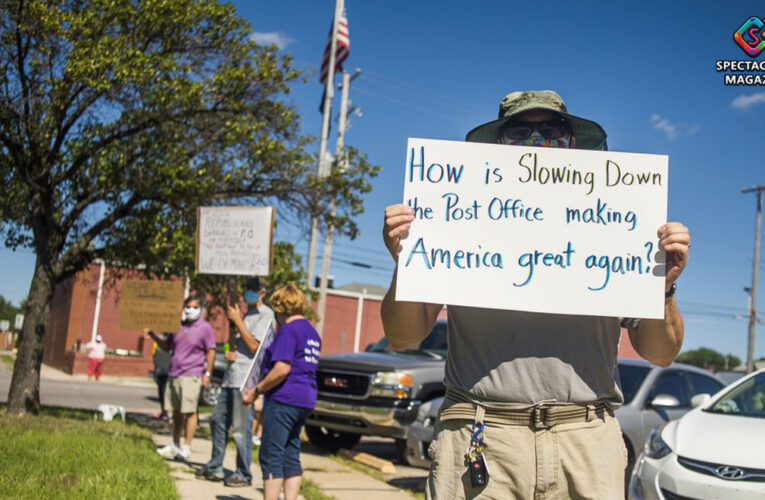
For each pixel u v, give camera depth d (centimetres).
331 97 2136
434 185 248
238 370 636
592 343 234
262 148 1041
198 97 977
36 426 820
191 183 980
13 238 1086
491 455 226
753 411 592
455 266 242
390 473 840
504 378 228
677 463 526
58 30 921
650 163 247
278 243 1137
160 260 1038
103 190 1016
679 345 244
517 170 248
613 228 243
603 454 225
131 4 966
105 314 3219
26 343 1009
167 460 733
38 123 991
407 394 862
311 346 511
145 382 2686
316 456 919
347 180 1149
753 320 3962
